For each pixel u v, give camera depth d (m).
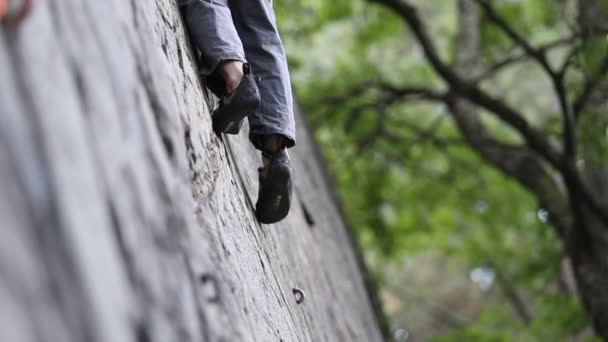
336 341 9.91
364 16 26.55
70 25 3.19
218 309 3.74
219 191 5.28
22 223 2.30
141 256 3.01
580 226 16.38
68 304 2.35
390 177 28.88
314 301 9.16
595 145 15.95
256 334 4.53
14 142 2.41
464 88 16.94
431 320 40.44
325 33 27.30
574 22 14.95
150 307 2.89
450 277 41.78
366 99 25.31
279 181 6.44
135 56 3.96
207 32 5.98
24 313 2.17
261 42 6.40
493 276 30.80
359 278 18.34
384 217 29.78
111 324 2.50
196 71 5.92
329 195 18.62
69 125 2.81
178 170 4.04
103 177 2.94
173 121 4.29
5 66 2.55
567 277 22.00
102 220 2.78
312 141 19.48
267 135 6.32
